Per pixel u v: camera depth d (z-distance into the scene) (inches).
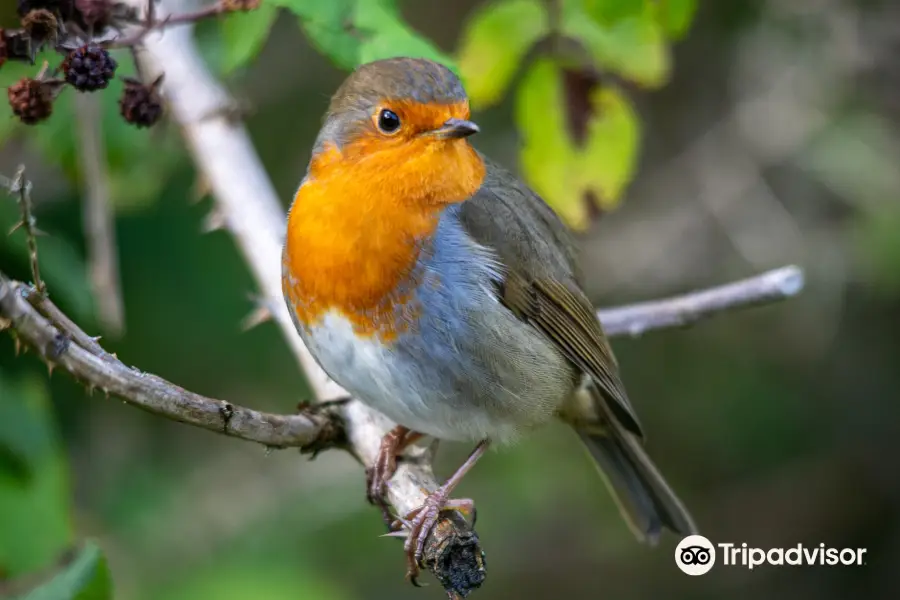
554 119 330.0
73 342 206.1
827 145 462.9
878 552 519.5
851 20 472.1
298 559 408.8
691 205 481.4
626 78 321.4
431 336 285.1
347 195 279.3
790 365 512.4
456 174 290.7
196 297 426.6
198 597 382.3
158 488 422.0
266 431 249.9
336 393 308.3
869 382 512.7
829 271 478.9
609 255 486.6
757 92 481.4
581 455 498.0
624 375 518.9
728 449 515.8
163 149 395.2
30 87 235.9
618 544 512.7
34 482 301.9
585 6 314.8
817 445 514.9
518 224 312.8
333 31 284.4
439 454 483.8
